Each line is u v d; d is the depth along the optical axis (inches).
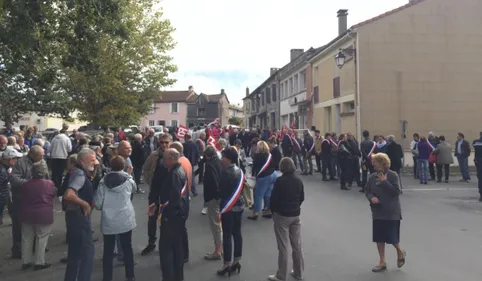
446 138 822.5
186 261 259.8
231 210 236.7
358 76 816.3
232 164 241.1
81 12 409.4
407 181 641.0
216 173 257.1
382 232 241.1
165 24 884.6
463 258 264.1
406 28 823.1
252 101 2351.1
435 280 226.1
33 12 344.8
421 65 823.7
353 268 246.4
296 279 229.3
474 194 518.0
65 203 212.2
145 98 944.9
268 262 259.1
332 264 253.6
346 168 548.4
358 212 405.4
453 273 236.8
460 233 327.6
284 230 227.0
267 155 380.8
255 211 378.6
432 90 824.3
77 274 211.6
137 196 502.3
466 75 829.8
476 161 473.4
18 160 274.8
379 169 245.1
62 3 396.5
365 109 813.9
